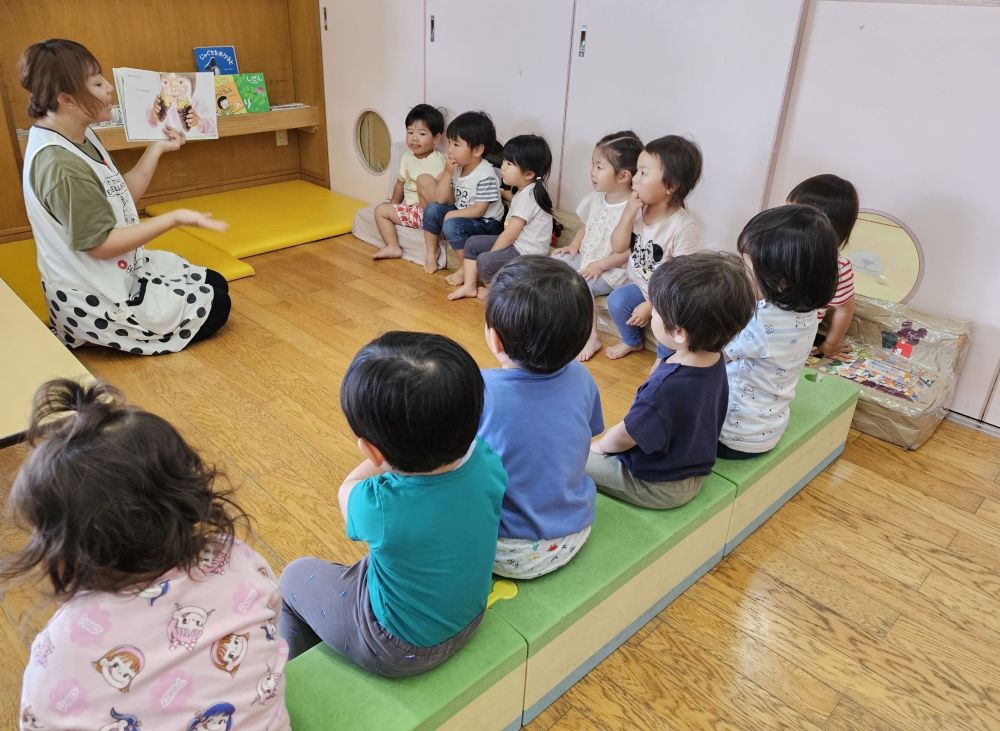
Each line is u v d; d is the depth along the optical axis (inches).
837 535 65.6
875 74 78.2
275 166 154.8
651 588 54.4
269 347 92.9
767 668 52.4
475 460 38.3
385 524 36.1
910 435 77.4
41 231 81.1
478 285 113.6
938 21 72.8
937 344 81.2
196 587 29.0
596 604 48.5
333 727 37.9
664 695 50.2
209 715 29.2
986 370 81.0
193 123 103.3
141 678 27.5
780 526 66.6
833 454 75.7
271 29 144.2
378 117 136.4
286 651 33.8
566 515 47.2
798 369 61.3
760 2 83.1
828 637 55.1
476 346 94.4
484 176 110.8
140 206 138.3
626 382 88.8
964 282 79.5
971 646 54.7
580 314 43.7
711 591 59.2
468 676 41.1
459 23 115.6
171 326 88.9
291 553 60.1
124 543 25.8
